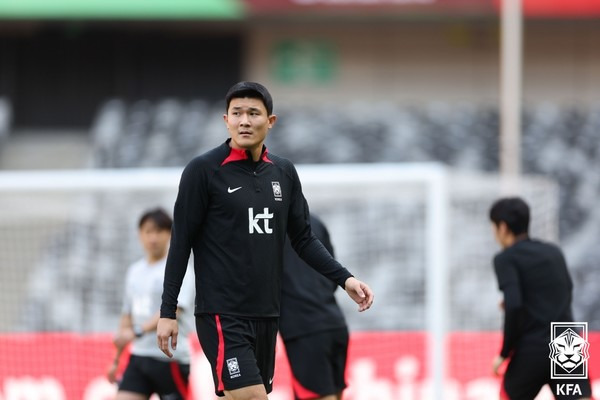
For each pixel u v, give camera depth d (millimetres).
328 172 33062
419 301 42000
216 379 18828
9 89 76438
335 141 67812
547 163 64062
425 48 76188
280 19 72625
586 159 64500
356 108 71938
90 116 76875
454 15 72188
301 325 25469
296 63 76438
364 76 76250
